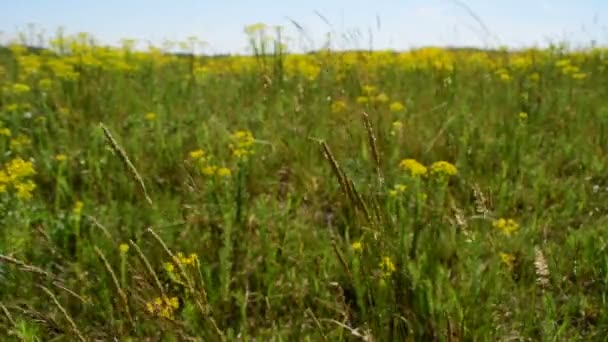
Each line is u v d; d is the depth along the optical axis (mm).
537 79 7215
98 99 6320
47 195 4453
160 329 2848
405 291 2896
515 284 3127
